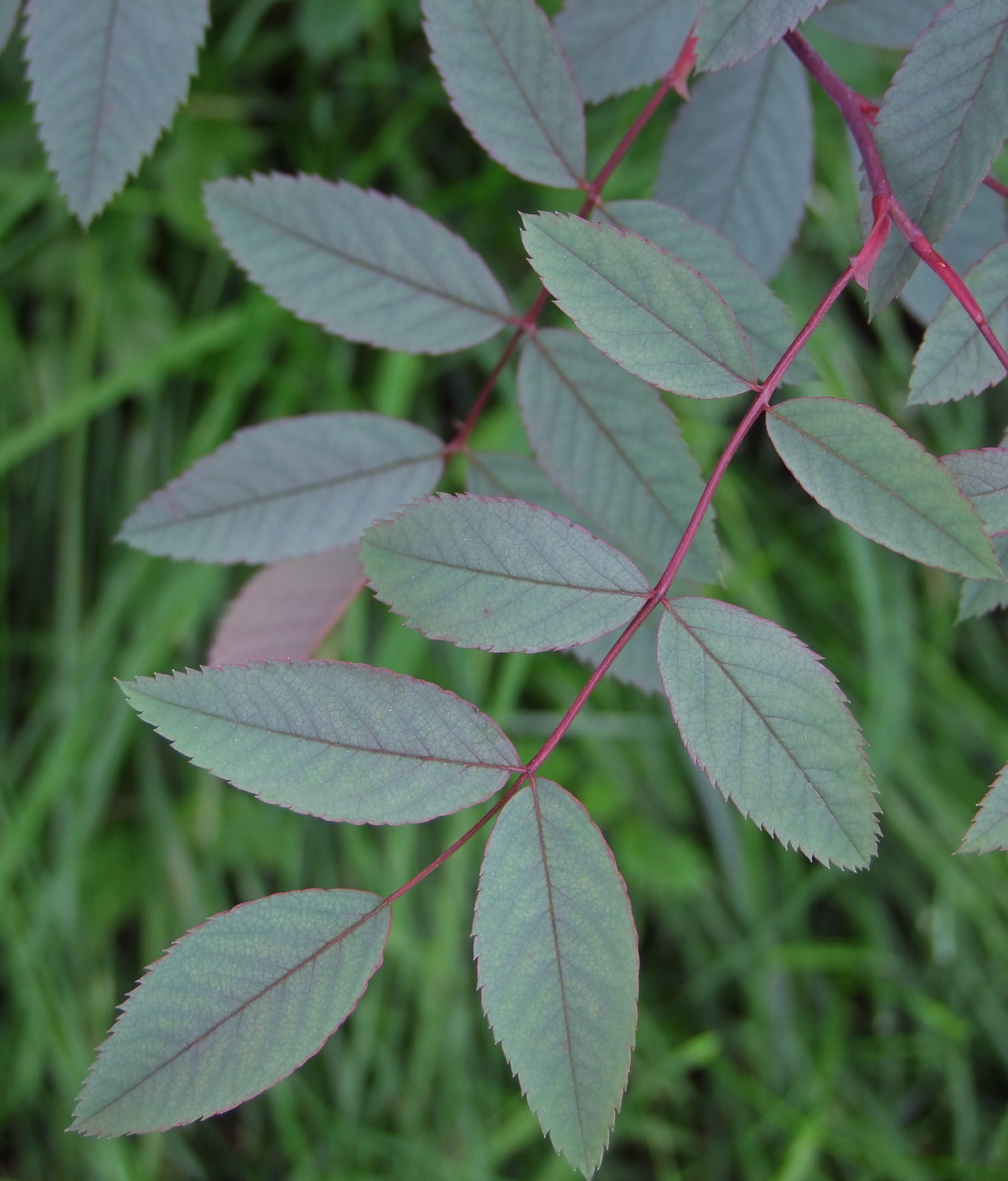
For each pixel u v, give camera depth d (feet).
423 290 1.00
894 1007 2.39
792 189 1.08
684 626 0.87
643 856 2.21
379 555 0.86
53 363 2.12
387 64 2.13
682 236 0.96
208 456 1.00
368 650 2.20
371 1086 2.22
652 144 2.06
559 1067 0.84
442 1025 2.16
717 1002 2.37
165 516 1.00
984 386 0.91
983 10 0.87
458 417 2.24
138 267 2.12
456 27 0.95
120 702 2.09
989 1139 2.31
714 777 0.86
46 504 2.17
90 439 2.18
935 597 2.43
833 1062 2.31
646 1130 2.23
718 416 2.25
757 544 2.37
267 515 1.01
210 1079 0.83
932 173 0.88
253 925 0.84
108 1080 0.82
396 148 2.19
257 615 1.04
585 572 0.87
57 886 2.04
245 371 2.12
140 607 2.14
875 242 0.88
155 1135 2.13
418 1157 2.12
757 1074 2.30
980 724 2.39
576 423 0.99
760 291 0.95
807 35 1.12
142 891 2.18
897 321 2.29
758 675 0.86
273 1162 2.20
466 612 0.86
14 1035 2.09
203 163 2.06
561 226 0.86
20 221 2.08
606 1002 0.84
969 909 2.31
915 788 2.35
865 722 2.30
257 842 2.18
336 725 0.85
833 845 0.85
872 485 0.86
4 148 1.98
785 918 2.31
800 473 0.86
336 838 2.21
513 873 0.85
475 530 0.87
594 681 0.87
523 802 0.86
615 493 0.98
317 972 0.84
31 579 2.19
